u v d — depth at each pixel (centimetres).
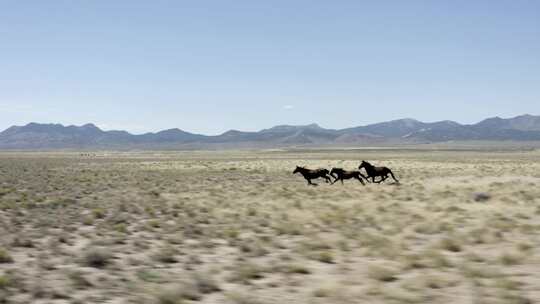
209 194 4625
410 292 1419
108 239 2331
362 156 17425
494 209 3297
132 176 7112
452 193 4306
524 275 1605
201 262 1895
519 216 2922
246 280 1586
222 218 3103
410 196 4169
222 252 2102
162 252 2008
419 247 2138
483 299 1309
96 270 1755
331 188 5056
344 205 3688
